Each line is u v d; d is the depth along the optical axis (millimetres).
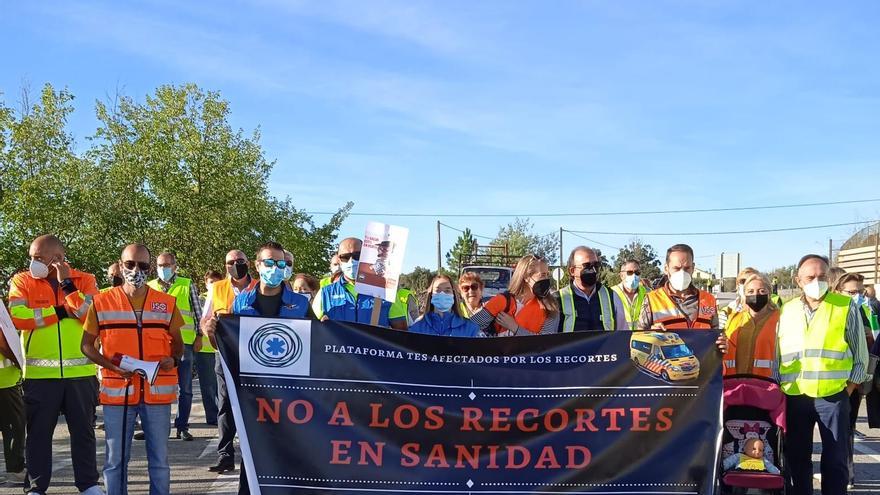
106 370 5832
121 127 27438
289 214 32281
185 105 27969
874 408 7430
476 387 5617
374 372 5574
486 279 22797
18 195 22328
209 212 26625
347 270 6391
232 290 8180
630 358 5652
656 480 5539
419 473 5512
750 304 6355
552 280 6797
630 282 7707
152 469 5891
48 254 6418
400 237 6066
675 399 5613
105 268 23953
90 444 6488
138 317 5902
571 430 5594
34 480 6371
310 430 5492
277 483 5418
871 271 36375
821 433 6086
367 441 5516
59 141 24141
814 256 6168
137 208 26359
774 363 6312
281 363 5527
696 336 5668
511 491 5523
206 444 9391
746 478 5902
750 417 6188
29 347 6375
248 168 28828
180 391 9664
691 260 6488
